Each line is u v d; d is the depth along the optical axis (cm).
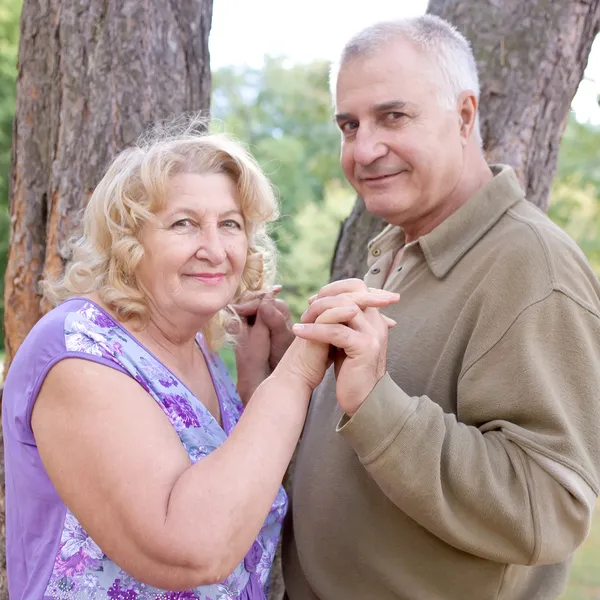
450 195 169
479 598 149
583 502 130
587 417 135
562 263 141
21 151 231
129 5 212
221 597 145
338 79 171
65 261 219
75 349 131
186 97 221
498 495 131
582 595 518
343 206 1073
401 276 166
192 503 119
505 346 139
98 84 213
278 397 136
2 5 784
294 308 969
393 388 137
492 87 220
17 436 135
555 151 231
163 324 151
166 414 140
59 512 133
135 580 132
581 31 223
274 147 1080
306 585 173
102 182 150
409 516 146
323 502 163
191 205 145
